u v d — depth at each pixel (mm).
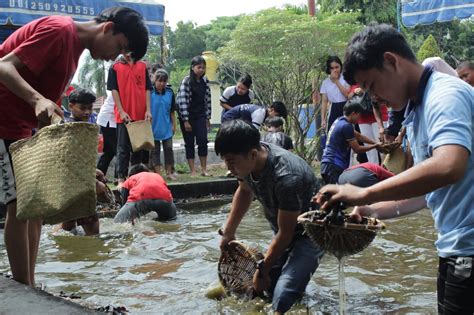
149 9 9961
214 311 3695
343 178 5840
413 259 4832
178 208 8195
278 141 7379
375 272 4484
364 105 8555
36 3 8859
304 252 3760
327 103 10469
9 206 3348
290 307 3613
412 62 2293
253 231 6270
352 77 2369
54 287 4227
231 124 3572
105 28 3266
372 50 2266
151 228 6520
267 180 3652
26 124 3410
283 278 3666
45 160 2734
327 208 2428
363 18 22797
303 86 11219
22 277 3424
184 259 5059
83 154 2740
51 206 2697
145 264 4914
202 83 9805
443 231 2400
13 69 3047
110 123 8977
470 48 29750
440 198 2375
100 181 5832
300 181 3592
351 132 7164
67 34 3184
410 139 2451
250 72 11258
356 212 2762
